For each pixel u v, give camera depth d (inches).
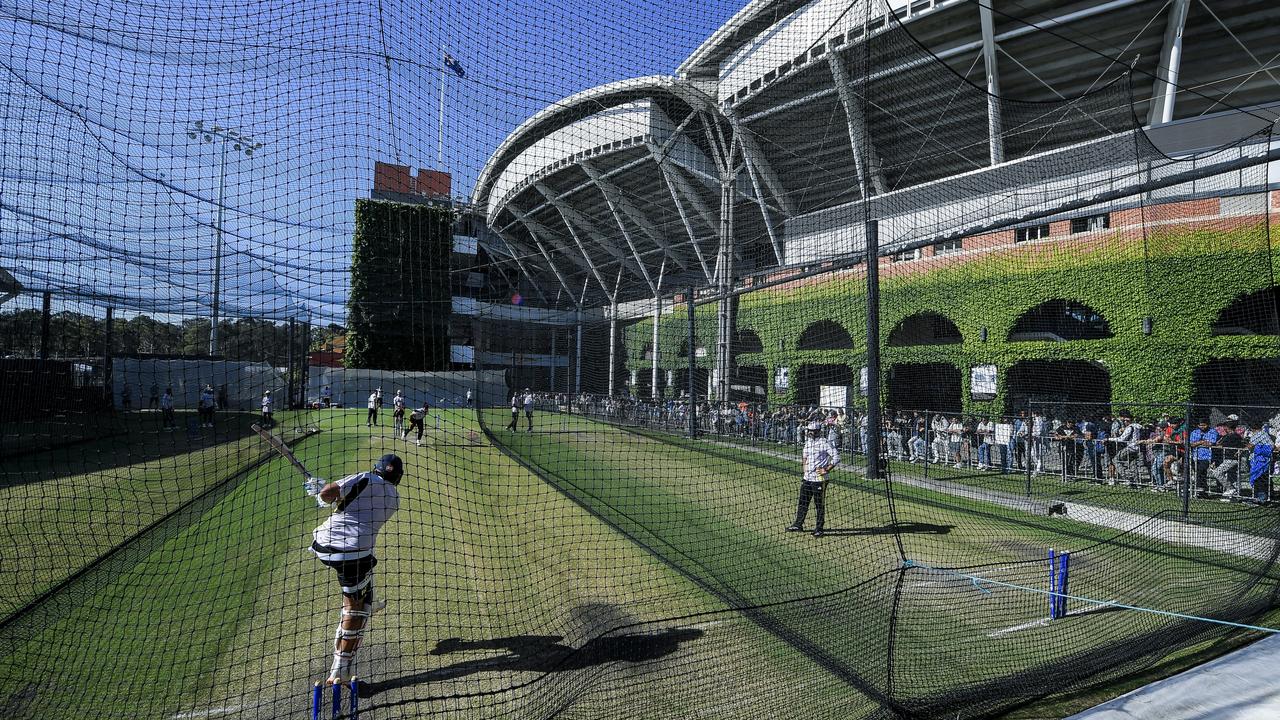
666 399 792.9
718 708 134.2
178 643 162.6
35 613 181.3
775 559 252.8
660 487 402.6
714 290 704.4
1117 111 462.3
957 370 831.7
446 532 276.7
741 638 171.6
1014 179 537.0
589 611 191.8
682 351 848.9
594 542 270.2
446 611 187.8
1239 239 530.6
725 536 288.8
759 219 965.2
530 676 148.6
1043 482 457.7
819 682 146.5
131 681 142.4
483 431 682.8
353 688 113.1
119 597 194.4
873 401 433.4
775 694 140.5
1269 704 127.4
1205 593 214.5
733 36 460.4
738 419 610.2
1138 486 430.0
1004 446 495.5
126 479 398.0
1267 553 264.8
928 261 754.8
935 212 601.6
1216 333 567.8
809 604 198.1
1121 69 743.7
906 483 440.5
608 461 505.0
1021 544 283.0
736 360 643.5
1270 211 514.6
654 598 203.8
